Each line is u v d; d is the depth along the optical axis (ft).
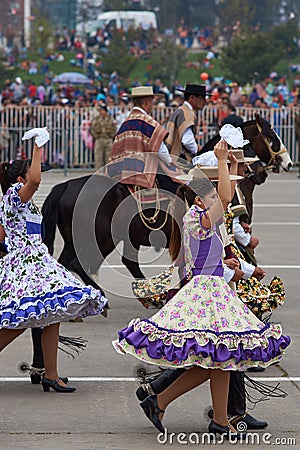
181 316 37.24
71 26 502.38
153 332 37.01
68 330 58.44
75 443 38.37
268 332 37.68
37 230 44.52
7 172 44.62
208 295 37.60
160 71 335.67
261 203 127.75
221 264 38.19
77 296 43.29
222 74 336.49
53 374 45.65
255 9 458.91
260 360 37.09
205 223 37.78
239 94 190.19
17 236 44.16
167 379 38.58
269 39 320.70
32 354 52.85
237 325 37.11
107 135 151.43
